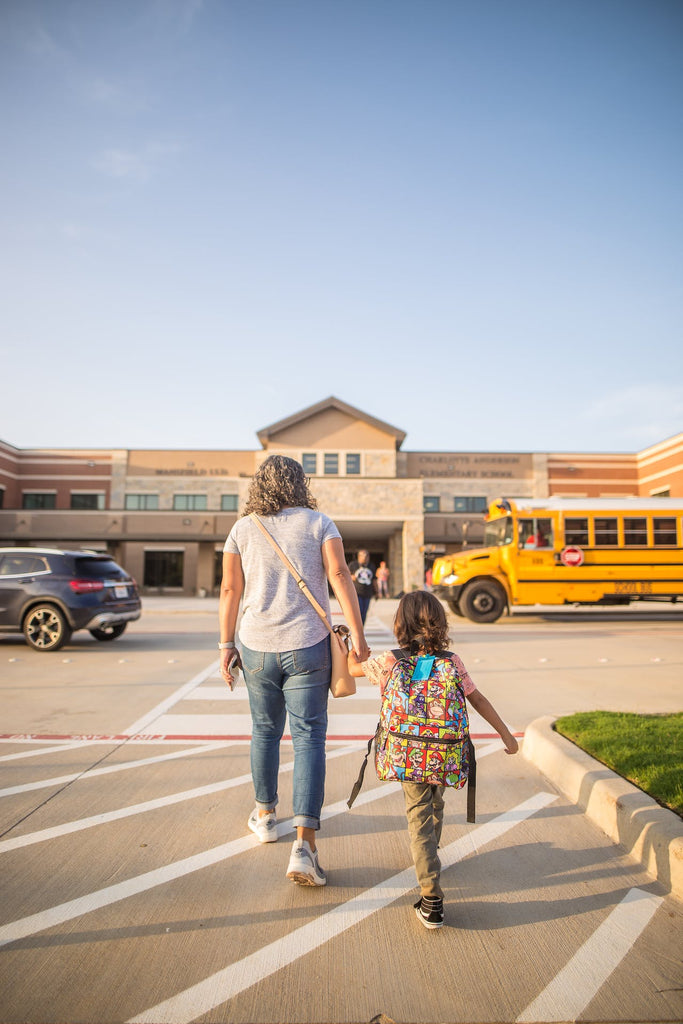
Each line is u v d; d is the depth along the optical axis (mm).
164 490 36906
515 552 15000
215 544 34812
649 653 9977
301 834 2723
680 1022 1975
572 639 11859
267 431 33312
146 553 36312
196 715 5949
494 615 14938
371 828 3434
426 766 2445
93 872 2896
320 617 2873
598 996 2086
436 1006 2035
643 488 36531
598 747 4141
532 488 36781
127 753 4754
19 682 7551
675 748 3979
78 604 9938
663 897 2736
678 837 2863
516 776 4309
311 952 2314
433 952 2322
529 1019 1981
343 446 33688
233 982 2139
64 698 6676
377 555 38094
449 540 34250
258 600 2852
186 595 35938
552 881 2873
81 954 2279
